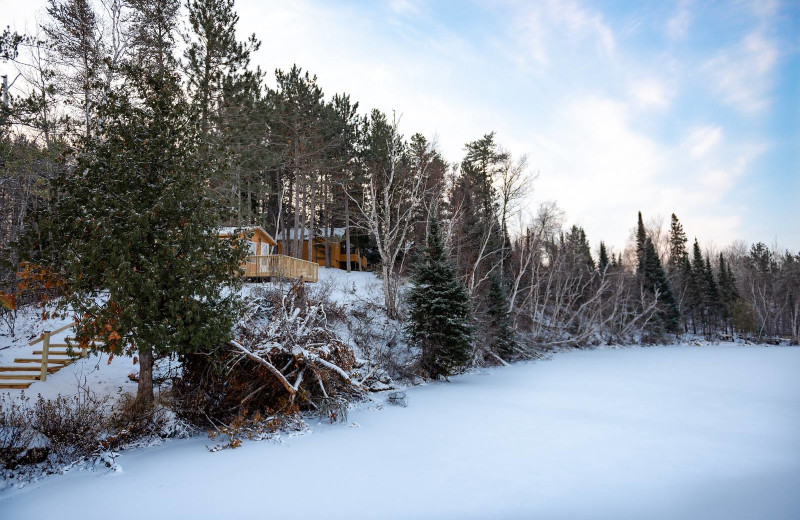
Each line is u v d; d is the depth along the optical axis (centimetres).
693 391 1791
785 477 812
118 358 1425
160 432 1018
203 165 1122
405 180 2981
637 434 1111
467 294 2056
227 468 842
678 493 732
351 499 698
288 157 3466
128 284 916
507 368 2534
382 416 1300
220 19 2361
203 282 1045
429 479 789
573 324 4297
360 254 4684
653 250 5591
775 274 7250
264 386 1138
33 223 1002
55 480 786
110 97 1078
